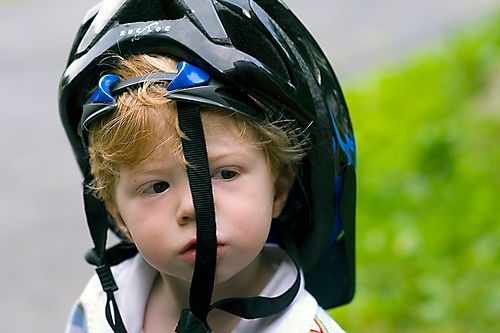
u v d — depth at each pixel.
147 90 2.44
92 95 2.59
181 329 2.45
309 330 2.69
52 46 15.48
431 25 15.15
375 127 9.86
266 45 2.59
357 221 7.21
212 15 2.52
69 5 18.97
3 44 15.79
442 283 5.93
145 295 2.92
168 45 2.52
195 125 2.38
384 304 5.79
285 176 2.75
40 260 7.54
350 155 2.81
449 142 7.98
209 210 2.37
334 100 2.79
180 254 2.46
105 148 2.48
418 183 7.81
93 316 2.95
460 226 6.65
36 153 10.31
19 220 8.39
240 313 2.59
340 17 16.22
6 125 11.36
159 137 2.40
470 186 7.34
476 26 13.85
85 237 7.98
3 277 7.22
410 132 9.42
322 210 2.81
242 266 2.51
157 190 2.47
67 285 7.08
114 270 3.04
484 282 5.84
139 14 2.65
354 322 5.68
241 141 2.47
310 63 2.72
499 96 10.14
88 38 2.68
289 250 2.85
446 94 10.55
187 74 2.42
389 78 11.77
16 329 6.40
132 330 2.89
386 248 6.59
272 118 2.55
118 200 2.57
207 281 2.40
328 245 3.02
